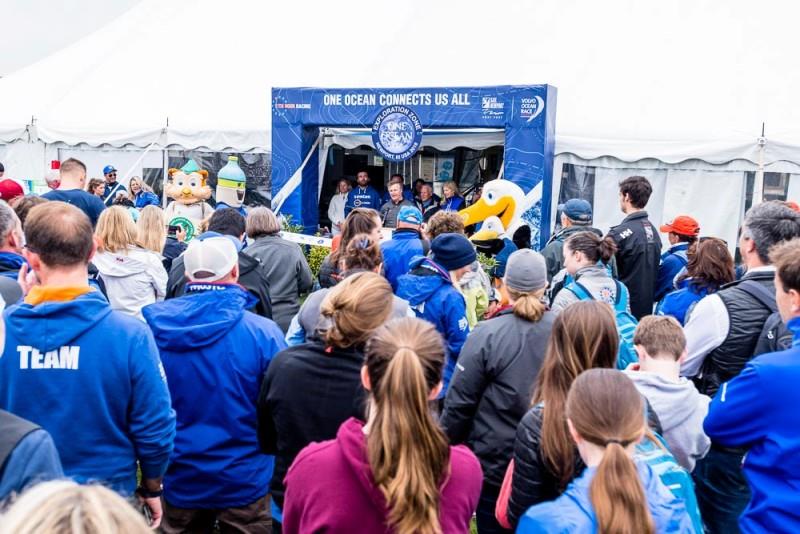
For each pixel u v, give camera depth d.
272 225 5.19
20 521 1.03
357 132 10.47
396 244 5.11
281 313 5.05
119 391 2.46
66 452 2.41
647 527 1.65
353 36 12.38
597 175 9.08
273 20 13.37
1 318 1.98
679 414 2.61
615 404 1.81
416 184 11.11
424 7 12.49
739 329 3.25
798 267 2.26
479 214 8.67
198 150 10.90
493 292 6.16
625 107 9.41
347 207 11.38
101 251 4.40
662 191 8.79
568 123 9.32
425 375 1.84
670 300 4.19
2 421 1.78
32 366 2.38
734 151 8.30
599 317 2.41
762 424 2.27
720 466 3.17
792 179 8.18
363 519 1.76
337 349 2.51
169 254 6.01
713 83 9.51
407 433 1.73
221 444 2.99
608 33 10.98
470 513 1.90
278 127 9.91
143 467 2.59
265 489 3.11
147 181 11.31
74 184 5.80
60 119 11.86
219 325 2.96
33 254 2.43
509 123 8.78
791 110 8.66
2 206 3.32
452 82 10.42
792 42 10.02
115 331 2.47
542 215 8.81
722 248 4.04
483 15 11.87
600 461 1.74
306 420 2.50
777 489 2.23
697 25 10.76
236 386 2.99
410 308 3.81
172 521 3.08
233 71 12.20
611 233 5.98
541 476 2.29
